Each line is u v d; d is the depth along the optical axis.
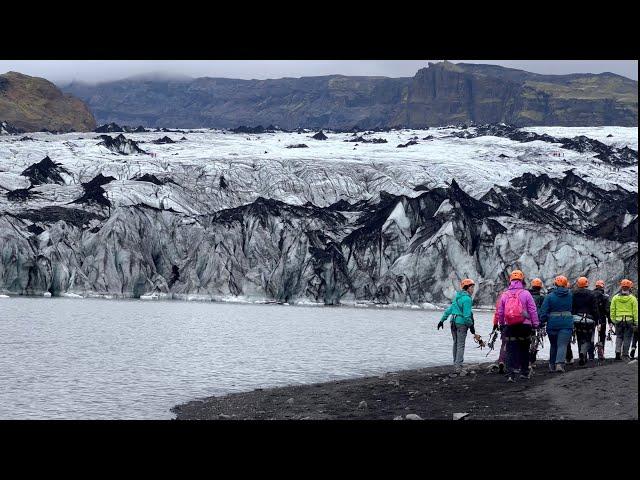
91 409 27.00
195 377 36.53
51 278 132.50
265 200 150.50
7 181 177.50
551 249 133.50
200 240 142.88
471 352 50.41
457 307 32.50
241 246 142.88
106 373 37.16
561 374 28.56
